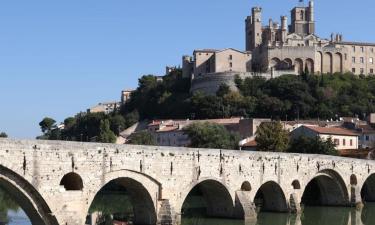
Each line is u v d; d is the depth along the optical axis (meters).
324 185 124.56
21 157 65.06
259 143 158.50
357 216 108.69
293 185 109.44
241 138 196.12
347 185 122.31
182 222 92.06
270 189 108.56
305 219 103.00
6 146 63.72
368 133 199.62
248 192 97.38
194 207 115.75
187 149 86.56
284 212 107.69
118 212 101.62
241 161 96.50
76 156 70.81
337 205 124.44
